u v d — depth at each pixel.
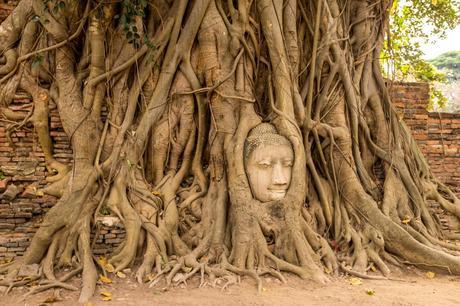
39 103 4.60
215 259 4.19
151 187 4.56
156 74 4.66
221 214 4.36
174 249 4.27
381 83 5.35
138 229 4.18
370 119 5.31
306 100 4.89
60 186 4.48
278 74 4.62
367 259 4.39
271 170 4.32
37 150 4.63
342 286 3.91
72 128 4.46
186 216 4.51
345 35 5.18
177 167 4.74
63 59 4.56
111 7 4.50
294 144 4.41
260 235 4.19
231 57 4.70
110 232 4.23
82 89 4.61
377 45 5.42
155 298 3.55
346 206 4.76
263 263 4.09
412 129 5.73
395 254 4.52
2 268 3.97
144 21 4.77
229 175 4.40
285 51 4.70
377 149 5.18
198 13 4.64
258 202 4.32
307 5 5.08
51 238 4.05
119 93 4.57
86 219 4.15
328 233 4.68
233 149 4.42
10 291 3.70
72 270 3.93
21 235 4.36
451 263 4.26
